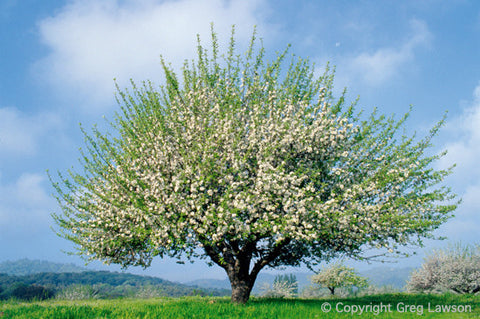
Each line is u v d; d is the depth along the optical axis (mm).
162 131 12266
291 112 12156
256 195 11188
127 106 13914
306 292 33719
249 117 12695
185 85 13188
